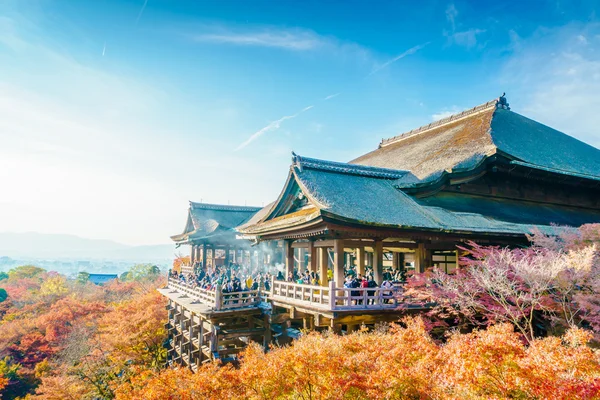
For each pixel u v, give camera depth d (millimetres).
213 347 20312
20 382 36438
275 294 19188
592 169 26438
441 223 16875
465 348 7832
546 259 13789
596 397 6316
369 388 8781
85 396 25344
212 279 25078
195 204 41719
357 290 14781
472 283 14562
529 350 7828
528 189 24672
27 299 62500
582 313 14750
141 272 105375
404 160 28281
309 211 18172
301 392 9398
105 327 32156
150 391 10938
